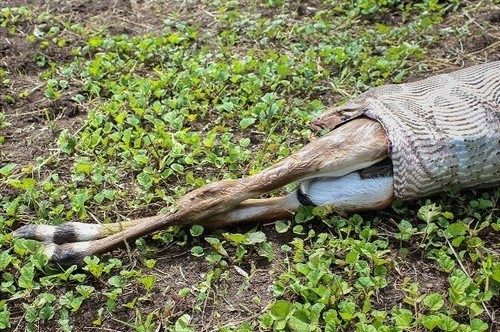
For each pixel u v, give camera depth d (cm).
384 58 212
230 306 150
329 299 144
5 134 197
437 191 166
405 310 144
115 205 171
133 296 152
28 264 154
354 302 146
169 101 198
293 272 153
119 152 186
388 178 163
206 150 184
